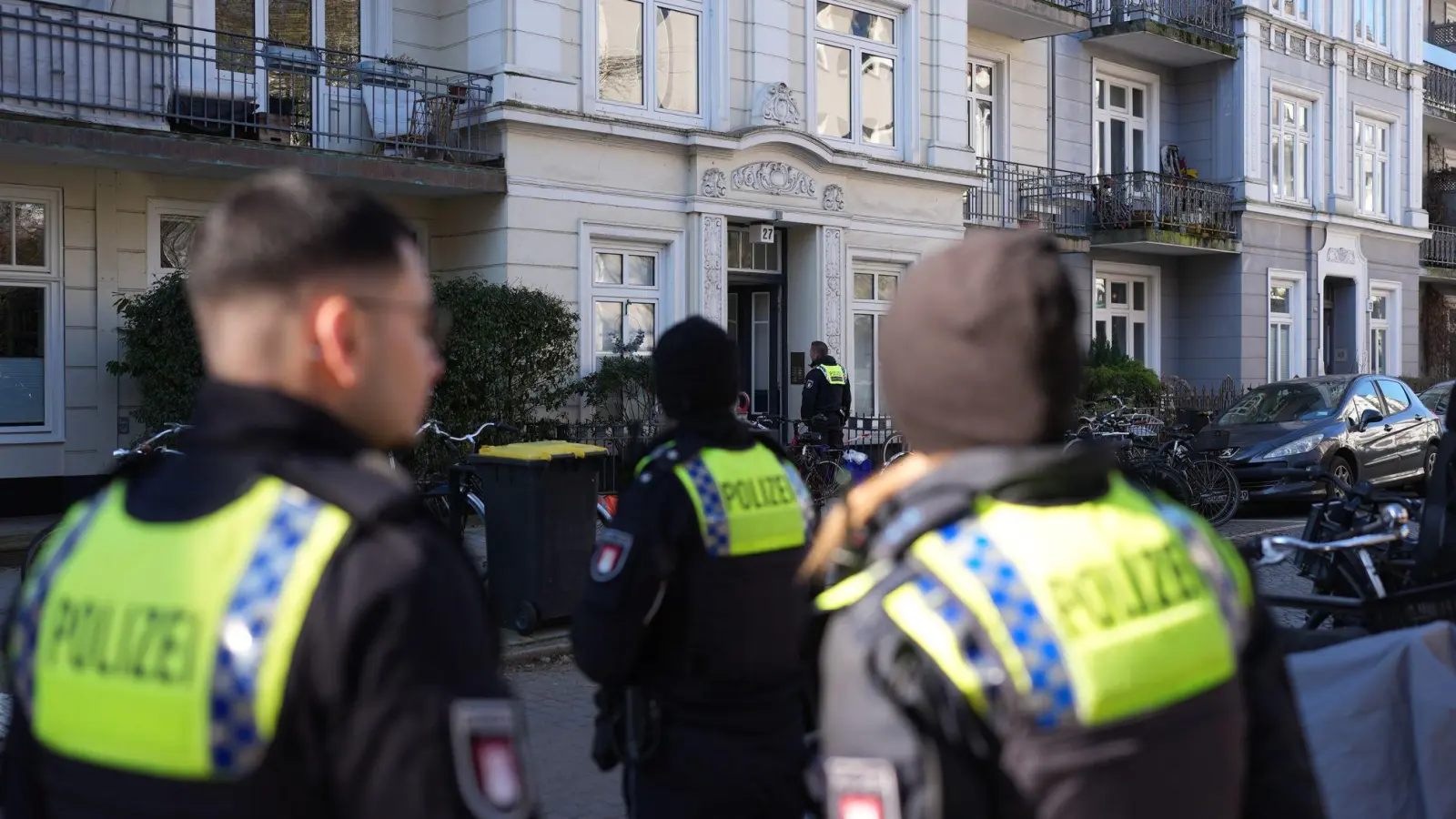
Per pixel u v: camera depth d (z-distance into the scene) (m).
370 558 1.24
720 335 2.97
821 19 15.34
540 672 6.84
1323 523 5.24
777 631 2.78
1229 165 21.86
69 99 10.38
